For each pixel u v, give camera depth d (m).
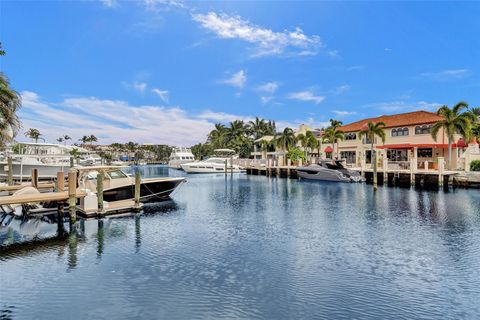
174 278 10.53
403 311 8.40
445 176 35.06
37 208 21.52
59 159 43.19
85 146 155.62
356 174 44.19
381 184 41.31
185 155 85.12
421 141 47.00
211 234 16.05
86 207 20.33
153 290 9.66
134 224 18.36
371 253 12.91
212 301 8.95
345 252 13.05
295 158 61.62
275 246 13.92
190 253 13.05
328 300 8.98
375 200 27.22
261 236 15.61
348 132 59.38
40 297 9.30
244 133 104.69
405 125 49.00
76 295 9.40
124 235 15.95
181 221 19.16
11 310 8.59
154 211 22.48
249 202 26.91
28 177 37.72
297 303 8.83
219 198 29.52
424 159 46.47
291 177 55.44
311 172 48.16
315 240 14.84
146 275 10.78
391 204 24.92
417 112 52.62
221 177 58.62
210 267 11.47
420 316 8.16
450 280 10.26
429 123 45.94
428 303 8.80
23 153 42.44
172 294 9.41
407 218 19.53
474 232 16.03
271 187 39.59
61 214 19.39
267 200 28.08
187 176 61.81
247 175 63.81
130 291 9.60
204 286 9.90
